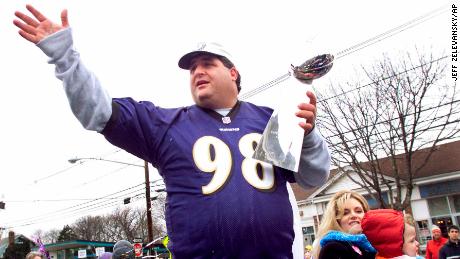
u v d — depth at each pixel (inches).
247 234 70.7
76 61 70.7
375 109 691.4
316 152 83.4
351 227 128.6
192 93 86.3
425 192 877.8
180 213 73.4
